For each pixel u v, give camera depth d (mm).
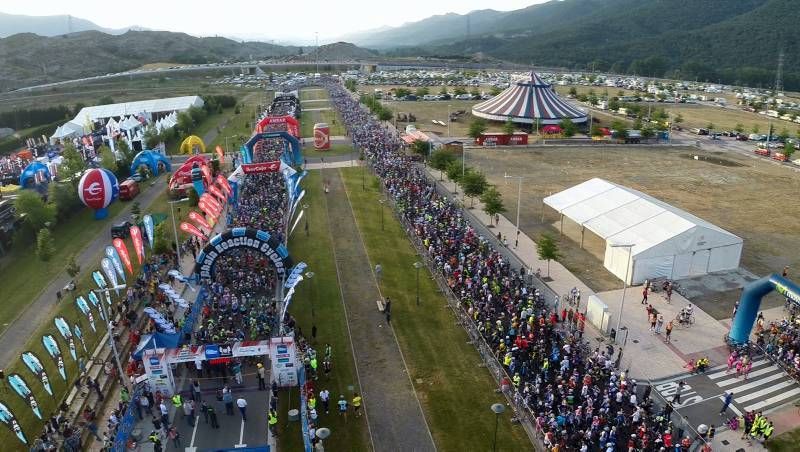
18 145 114438
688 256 45562
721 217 62156
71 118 146500
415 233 53969
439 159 77500
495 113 123875
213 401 30625
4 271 48781
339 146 100938
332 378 32719
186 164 72812
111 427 27781
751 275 46625
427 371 33500
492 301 40156
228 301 39656
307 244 53250
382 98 171875
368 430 28516
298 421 28969
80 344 36406
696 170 84250
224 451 26812
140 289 42375
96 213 62188
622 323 39000
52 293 44125
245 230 40281
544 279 46062
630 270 44656
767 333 37469
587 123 124938
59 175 72125
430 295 43000
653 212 48875
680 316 38875
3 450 27344
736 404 30609
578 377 31328
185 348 30906
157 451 26578
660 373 33406
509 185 74938
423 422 29125
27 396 27828
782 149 97062
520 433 28359
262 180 70750
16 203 54312
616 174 81438
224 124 131875
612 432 26688
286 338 31109
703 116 144500
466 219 60812
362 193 70688
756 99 176250
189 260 49719
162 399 30656
